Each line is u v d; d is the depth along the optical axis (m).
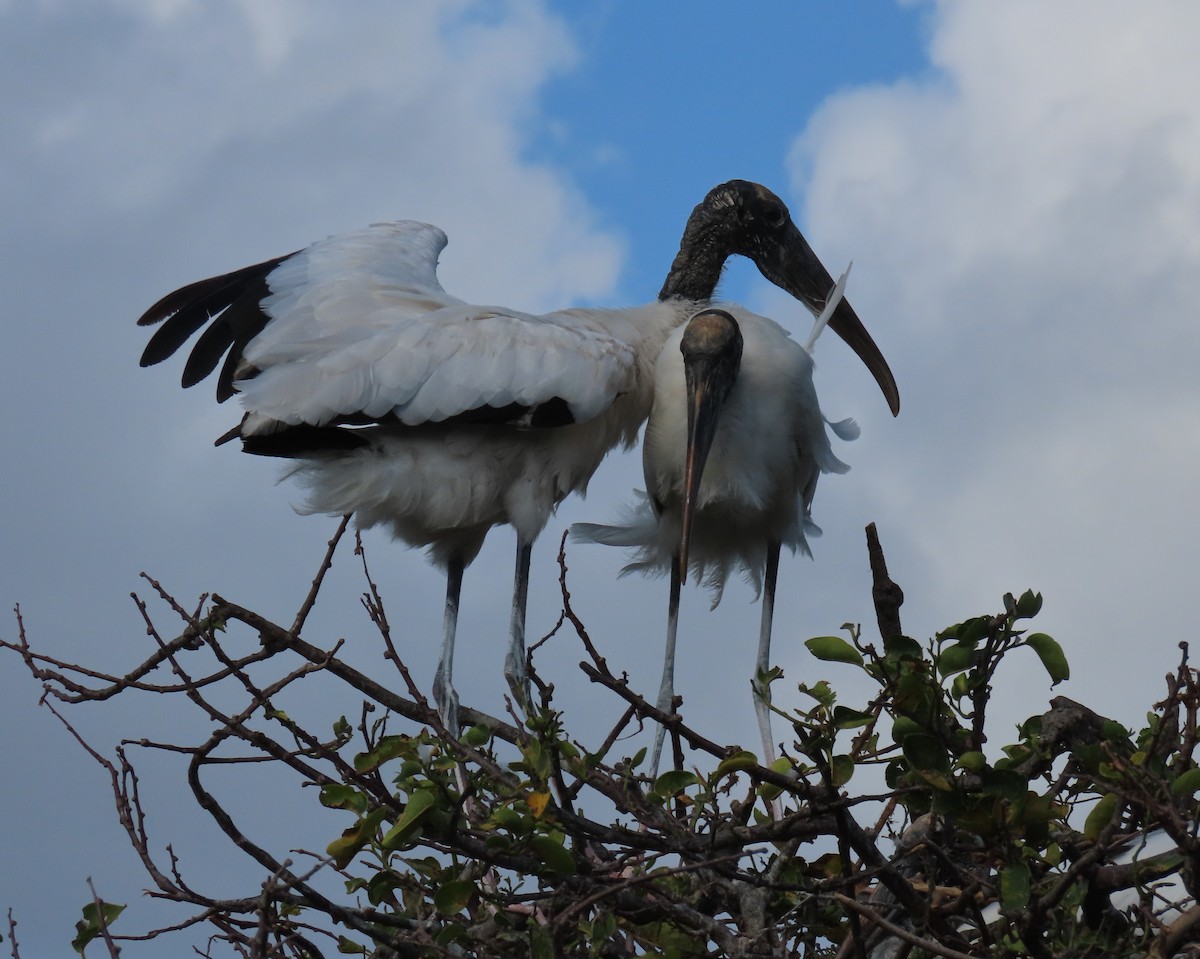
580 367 11.02
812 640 7.24
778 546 12.38
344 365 10.63
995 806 6.87
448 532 11.59
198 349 12.80
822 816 7.92
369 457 11.06
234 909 7.84
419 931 7.61
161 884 7.82
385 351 10.72
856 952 7.28
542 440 11.29
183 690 8.60
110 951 6.96
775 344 12.04
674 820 8.13
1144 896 6.98
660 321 12.59
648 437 12.05
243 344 12.75
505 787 8.05
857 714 7.25
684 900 7.92
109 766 8.03
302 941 8.28
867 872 7.29
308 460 11.20
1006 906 6.77
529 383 10.84
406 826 7.41
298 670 8.74
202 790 8.02
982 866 8.30
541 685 8.12
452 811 7.64
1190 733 7.27
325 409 10.57
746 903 7.88
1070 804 7.99
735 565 12.74
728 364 11.64
